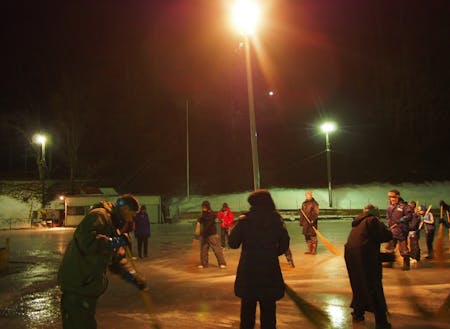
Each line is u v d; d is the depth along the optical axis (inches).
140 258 608.4
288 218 1469.0
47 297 362.0
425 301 311.3
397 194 456.8
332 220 1460.4
